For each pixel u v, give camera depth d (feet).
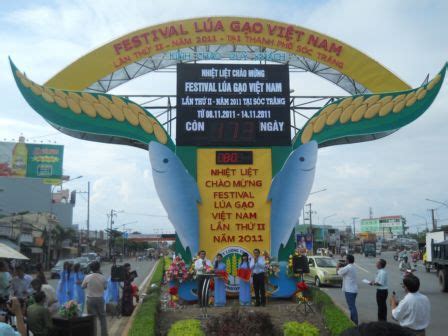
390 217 549.54
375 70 56.34
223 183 52.06
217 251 50.90
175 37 55.36
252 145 52.70
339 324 33.32
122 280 46.80
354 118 54.03
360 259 206.69
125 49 55.06
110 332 38.01
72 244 203.10
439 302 58.34
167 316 41.34
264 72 53.83
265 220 51.70
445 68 53.98
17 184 190.80
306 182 51.83
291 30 56.44
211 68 53.62
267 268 48.80
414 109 54.29
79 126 51.83
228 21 55.83
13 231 139.85
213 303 47.70
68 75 53.78
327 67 57.62
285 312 42.16
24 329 24.35
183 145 52.42
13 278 36.63
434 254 82.23
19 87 51.19
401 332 6.16
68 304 27.20
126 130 52.65
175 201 51.01
